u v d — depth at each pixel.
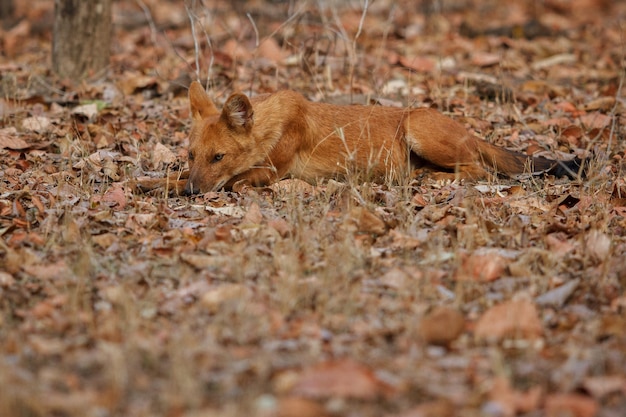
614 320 7.65
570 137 14.30
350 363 6.85
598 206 10.84
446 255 9.22
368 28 22.67
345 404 6.50
